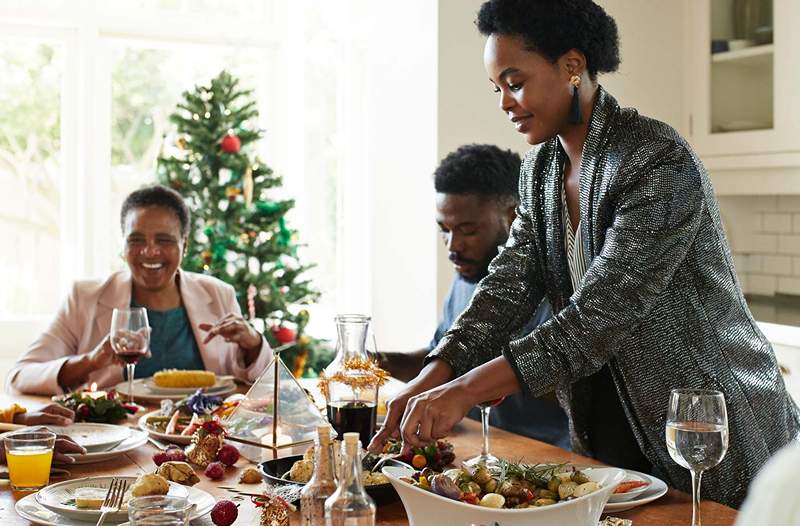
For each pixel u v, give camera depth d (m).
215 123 4.20
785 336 3.39
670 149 1.66
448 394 1.52
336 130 4.89
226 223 4.16
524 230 1.97
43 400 2.52
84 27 4.43
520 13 1.69
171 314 2.95
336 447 1.24
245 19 4.76
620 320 1.57
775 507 0.60
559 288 1.93
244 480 1.68
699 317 1.72
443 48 3.84
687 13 3.98
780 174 3.66
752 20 3.69
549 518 1.22
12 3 4.31
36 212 4.46
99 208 4.52
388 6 4.28
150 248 2.86
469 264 2.52
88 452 1.86
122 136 4.58
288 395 1.89
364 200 4.73
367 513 1.06
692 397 1.32
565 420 2.37
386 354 2.71
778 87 3.58
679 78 4.03
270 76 4.84
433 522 1.26
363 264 4.73
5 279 4.43
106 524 1.41
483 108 3.91
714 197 1.77
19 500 1.54
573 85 1.72
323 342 4.39
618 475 1.32
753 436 1.76
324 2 4.82
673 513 1.49
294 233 4.37
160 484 1.46
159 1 4.62
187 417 2.15
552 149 1.92
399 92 4.19
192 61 4.70
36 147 4.44
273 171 4.41
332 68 4.87
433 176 2.56
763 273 4.06
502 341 1.91
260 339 2.86
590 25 1.70
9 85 4.40
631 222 1.63
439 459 1.74
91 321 2.89
